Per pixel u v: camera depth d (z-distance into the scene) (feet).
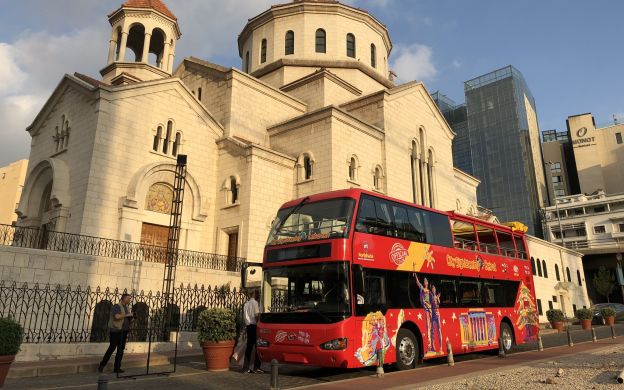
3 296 49.52
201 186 92.73
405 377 37.93
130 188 79.00
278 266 43.37
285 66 127.85
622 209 262.47
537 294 139.13
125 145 81.25
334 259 39.32
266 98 110.42
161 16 110.32
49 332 51.88
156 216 82.33
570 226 278.05
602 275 210.79
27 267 51.90
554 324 100.22
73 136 83.61
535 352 58.08
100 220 75.36
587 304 177.58
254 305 44.93
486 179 301.22
